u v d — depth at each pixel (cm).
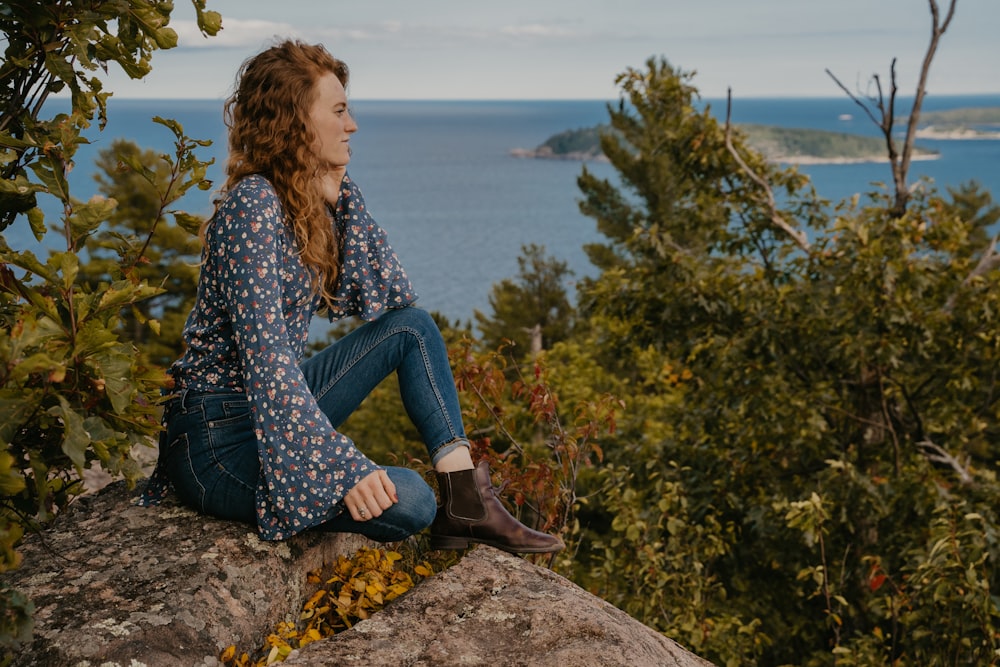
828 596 551
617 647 198
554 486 354
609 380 1336
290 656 192
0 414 156
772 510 750
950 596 525
